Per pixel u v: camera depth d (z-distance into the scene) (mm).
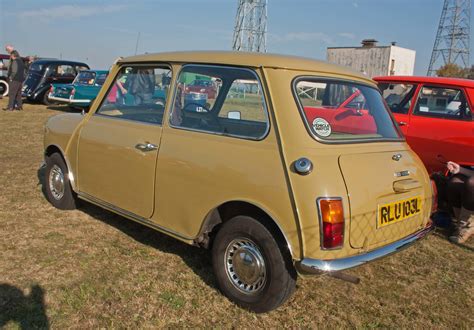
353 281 2863
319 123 3074
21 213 4879
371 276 3959
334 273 2877
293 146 2893
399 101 6434
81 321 2996
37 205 5160
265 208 2908
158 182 3572
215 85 3393
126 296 3320
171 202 3494
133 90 4020
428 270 4148
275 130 2986
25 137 9570
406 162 3432
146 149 3660
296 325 3115
